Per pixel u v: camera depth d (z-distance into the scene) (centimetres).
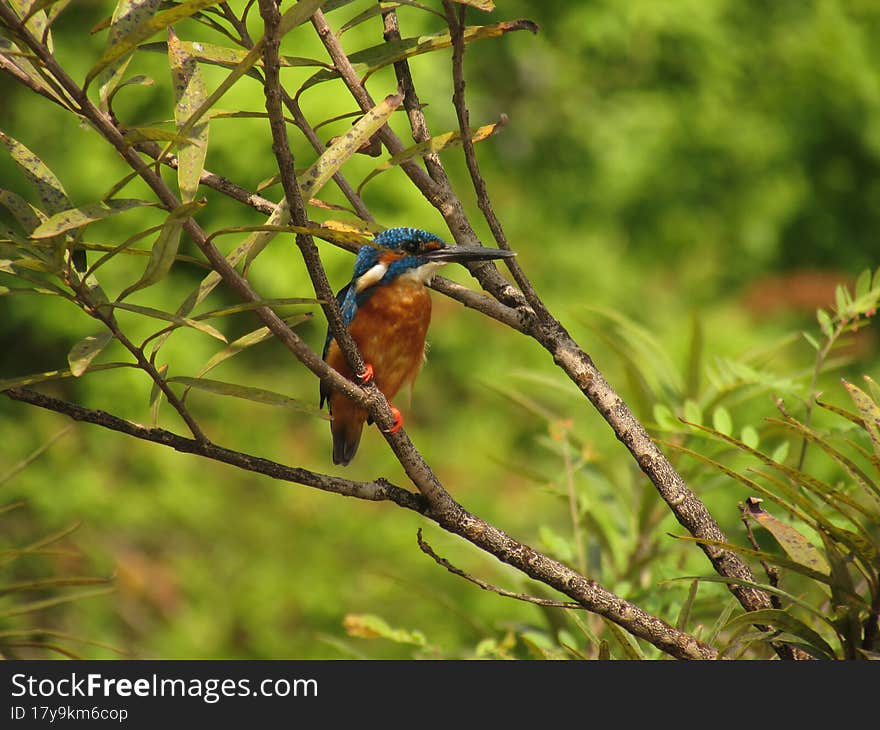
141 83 304
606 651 336
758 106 1652
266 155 1290
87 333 1325
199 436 334
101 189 1312
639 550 534
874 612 296
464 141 365
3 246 302
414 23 1391
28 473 1301
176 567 1305
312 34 1292
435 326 1448
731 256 1591
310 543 1344
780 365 1191
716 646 381
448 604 538
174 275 1367
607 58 1652
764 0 1708
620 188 1574
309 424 1417
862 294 433
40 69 291
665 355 567
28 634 442
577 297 1485
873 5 1722
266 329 334
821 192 1645
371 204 1316
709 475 537
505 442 1422
